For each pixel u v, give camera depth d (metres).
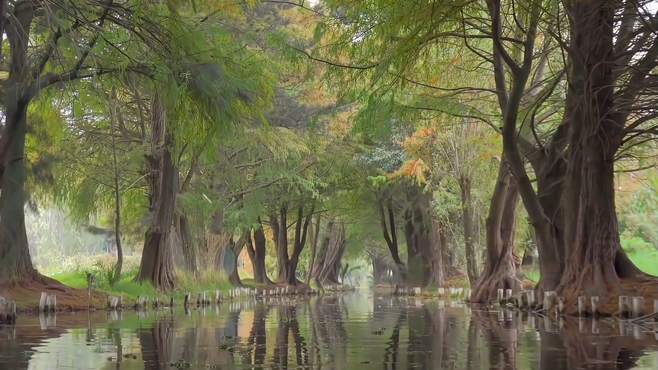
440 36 19.84
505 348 10.80
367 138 46.66
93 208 37.28
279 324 17.06
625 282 19.02
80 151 33.38
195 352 10.47
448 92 27.97
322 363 9.16
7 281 20.62
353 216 59.00
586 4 19.97
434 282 49.00
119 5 19.36
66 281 27.75
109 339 12.48
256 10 35.84
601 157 19.89
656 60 20.45
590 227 19.64
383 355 10.05
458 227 49.66
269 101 25.73
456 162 35.03
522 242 45.50
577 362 8.98
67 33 17.72
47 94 22.05
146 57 20.61
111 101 24.50
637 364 8.72
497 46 19.67
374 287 91.00
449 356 9.81
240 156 44.19
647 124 28.23
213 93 20.88
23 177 21.31
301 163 46.94
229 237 46.53
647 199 50.06
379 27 19.20
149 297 26.66
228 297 40.28
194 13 22.94
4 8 13.46
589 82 19.86
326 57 23.66
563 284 20.20
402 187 50.47
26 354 10.12
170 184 30.14
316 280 72.44
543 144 27.66
